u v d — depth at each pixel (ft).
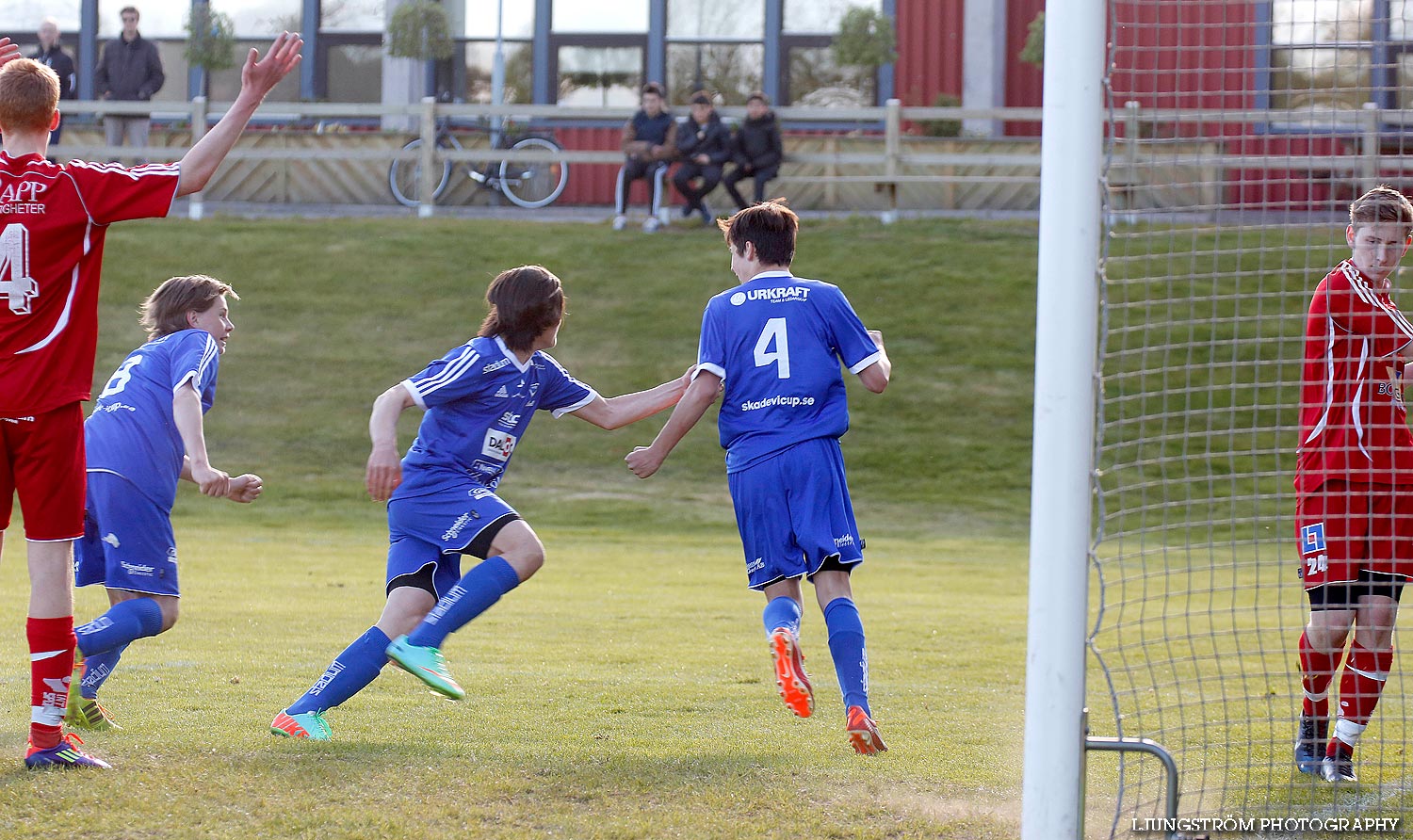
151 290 149.79
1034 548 24.58
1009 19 184.65
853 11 173.58
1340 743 32.01
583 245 160.45
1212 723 31.96
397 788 27.09
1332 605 32.32
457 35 190.49
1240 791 30.01
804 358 33.06
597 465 125.70
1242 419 114.21
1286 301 108.78
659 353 137.59
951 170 169.78
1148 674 46.03
